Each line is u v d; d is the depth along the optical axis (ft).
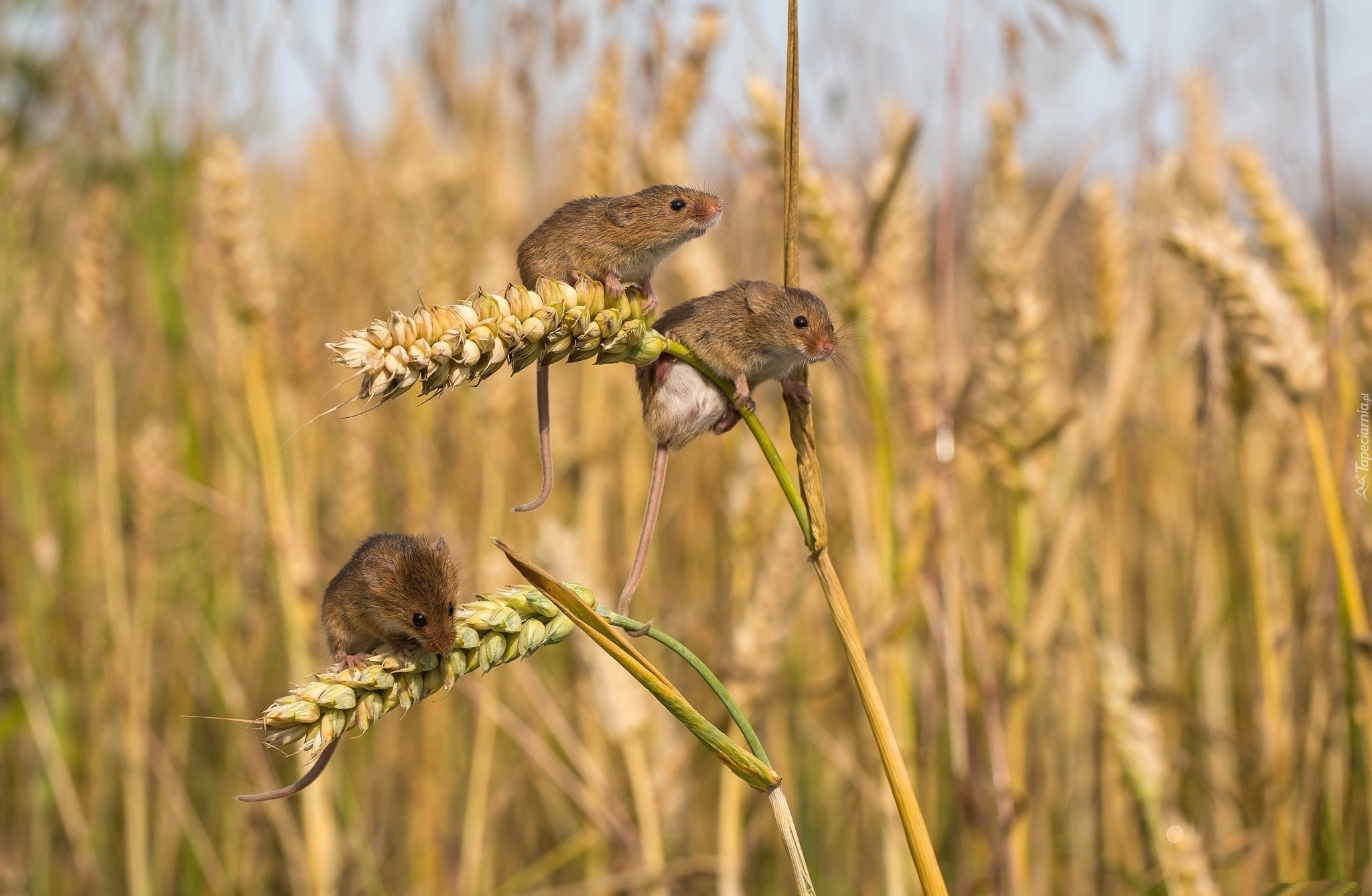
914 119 27.71
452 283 41.22
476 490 41.55
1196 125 42.86
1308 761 28.91
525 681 33.50
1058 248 44.11
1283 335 25.46
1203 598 40.78
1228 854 31.42
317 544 41.22
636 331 16.58
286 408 38.73
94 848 37.88
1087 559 38.37
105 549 37.99
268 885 39.65
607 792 31.73
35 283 43.52
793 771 37.93
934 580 28.99
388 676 14.47
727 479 38.55
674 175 34.37
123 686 36.88
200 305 38.93
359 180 48.44
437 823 35.47
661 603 40.73
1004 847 27.32
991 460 29.86
